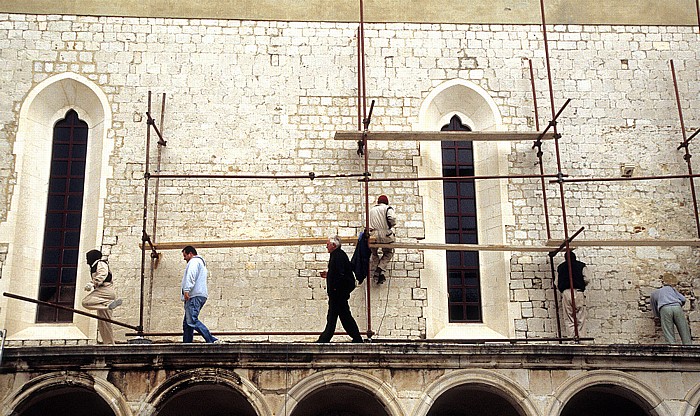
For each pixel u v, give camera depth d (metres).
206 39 21.75
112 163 20.73
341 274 18.02
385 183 20.97
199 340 19.62
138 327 19.02
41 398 17.38
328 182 20.88
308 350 17.27
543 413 17.20
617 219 20.89
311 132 21.25
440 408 19.12
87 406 18.81
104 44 21.59
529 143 21.36
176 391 17.12
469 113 21.98
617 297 20.39
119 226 20.31
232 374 17.17
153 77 21.42
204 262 18.70
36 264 20.39
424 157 21.17
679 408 17.28
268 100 21.41
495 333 20.25
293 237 20.47
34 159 20.95
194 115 21.19
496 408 19.02
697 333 20.25
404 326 20.02
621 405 19.08
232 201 20.62
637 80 22.00
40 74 21.31
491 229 20.94
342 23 22.05
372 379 17.27
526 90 21.80
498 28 22.20
